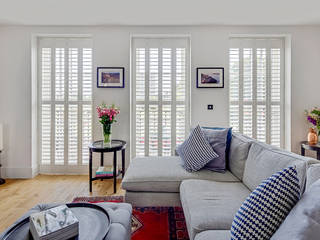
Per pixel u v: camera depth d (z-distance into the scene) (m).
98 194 2.55
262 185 0.88
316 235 0.60
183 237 1.70
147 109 3.23
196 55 3.06
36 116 3.20
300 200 0.76
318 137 2.95
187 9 2.55
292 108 3.08
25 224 1.15
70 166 3.24
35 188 2.71
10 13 2.64
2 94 3.04
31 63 3.04
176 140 3.24
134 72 3.21
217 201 1.41
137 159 2.47
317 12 2.63
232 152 2.02
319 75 3.05
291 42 3.05
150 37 3.18
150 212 2.11
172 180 1.90
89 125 3.22
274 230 0.79
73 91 3.20
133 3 2.41
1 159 3.07
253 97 3.23
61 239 0.98
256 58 3.21
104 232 1.06
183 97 3.22
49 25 3.01
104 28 3.04
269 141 3.25
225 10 2.58
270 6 2.48
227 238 1.02
